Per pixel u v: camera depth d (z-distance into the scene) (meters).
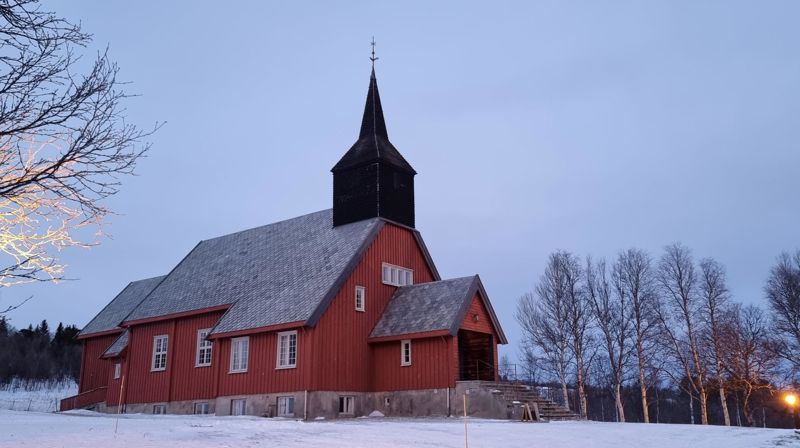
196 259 42.94
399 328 31.59
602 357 53.91
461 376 31.55
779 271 49.59
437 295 32.47
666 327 46.72
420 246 37.16
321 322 30.06
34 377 88.44
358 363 31.50
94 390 43.19
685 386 54.44
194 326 36.31
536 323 51.56
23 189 7.92
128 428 18.00
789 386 44.94
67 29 7.80
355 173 36.34
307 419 28.39
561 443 17.62
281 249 37.66
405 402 30.66
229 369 32.59
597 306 49.28
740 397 55.09
